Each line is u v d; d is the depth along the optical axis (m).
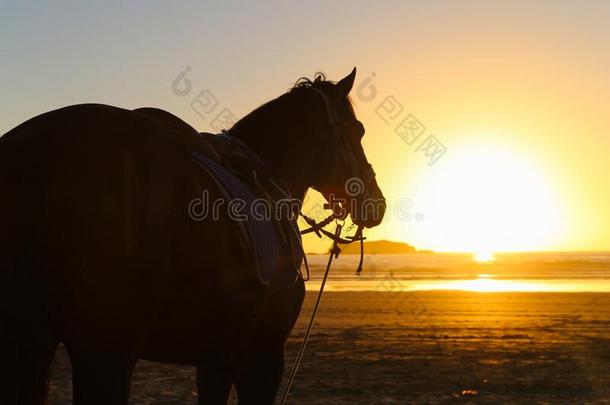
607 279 61.88
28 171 3.68
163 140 4.08
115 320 3.73
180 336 4.11
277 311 4.90
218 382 4.96
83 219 3.66
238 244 4.32
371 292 40.97
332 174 5.62
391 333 19.88
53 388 11.66
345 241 5.81
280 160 5.32
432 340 18.38
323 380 12.57
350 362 14.62
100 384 3.69
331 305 30.92
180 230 3.98
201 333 4.18
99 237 3.68
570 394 11.54
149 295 3.83
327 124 5.52
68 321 3.67
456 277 69.81
